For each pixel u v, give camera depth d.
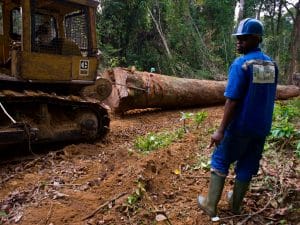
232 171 4.71
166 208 3.92
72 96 6.68
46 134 6.38
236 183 3.62
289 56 27.59
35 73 6.10
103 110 7.24
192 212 3.80
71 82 6.59
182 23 22.95
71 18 6.92
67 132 6.68
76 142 7.02
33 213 3.92
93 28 6.80
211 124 7.58
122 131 8.16
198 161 5.16
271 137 5.55
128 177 4.49
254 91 3.26
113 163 5.38
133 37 19.11
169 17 21.53
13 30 6.81
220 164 3.51
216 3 26.56
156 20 21.06
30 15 5.98
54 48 6.52
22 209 4.04
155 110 10.59
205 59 22.69
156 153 5.34
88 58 6.78
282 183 4.22
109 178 4.65
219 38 26.73
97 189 4.41
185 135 6.72
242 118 3.31
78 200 4.17
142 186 4.19
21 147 6.44
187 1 23.86
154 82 9.73
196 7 26.14
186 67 20.83
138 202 3.99
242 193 3.62
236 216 3.71
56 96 6.36
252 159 3.57
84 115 6.95
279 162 4.86
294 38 26.59
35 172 5.36
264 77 3.28
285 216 3.69
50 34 6.62
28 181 4.95
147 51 19.75
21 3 5.89
